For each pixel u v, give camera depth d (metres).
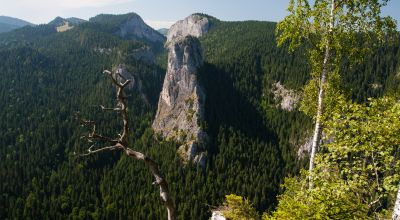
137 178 159.88
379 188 15.30
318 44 25.06
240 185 146.62
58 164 187.12
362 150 16.25
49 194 157.25
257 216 34.91
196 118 186.12
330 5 24.97
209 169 164.38
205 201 135.38
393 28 23.89
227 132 189.00
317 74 26.42
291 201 17.42
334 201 15.85
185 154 172.12
